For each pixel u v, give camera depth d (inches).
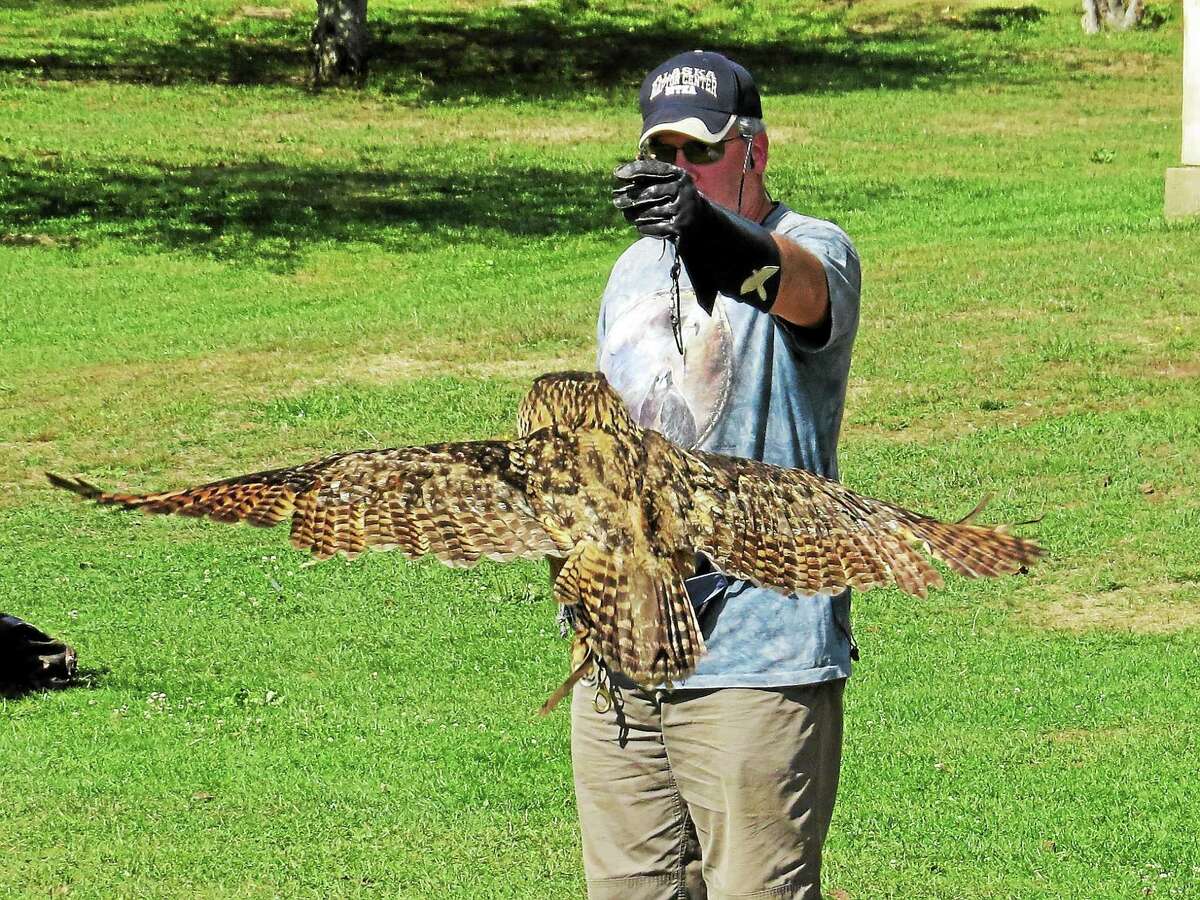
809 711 252.2
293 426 898.1
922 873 413.4
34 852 436.1
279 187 1537.9
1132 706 525.7
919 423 842.2
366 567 694.5
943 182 1557.6
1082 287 1067.3
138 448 864.3
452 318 1120.2
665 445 122.6
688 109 246.5
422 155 1706.4
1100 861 416.8
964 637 599.5
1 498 792.9
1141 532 691.4
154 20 2320.4
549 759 497.0
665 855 264.2
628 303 261.1
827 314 198.4
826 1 2536.9
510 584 671.1
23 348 1071.0
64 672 563.5
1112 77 2183.8
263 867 427.2
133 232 1378.0
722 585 248.2
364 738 515.5
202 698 553.0
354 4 2073.1
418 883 416.8
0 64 2047.2
